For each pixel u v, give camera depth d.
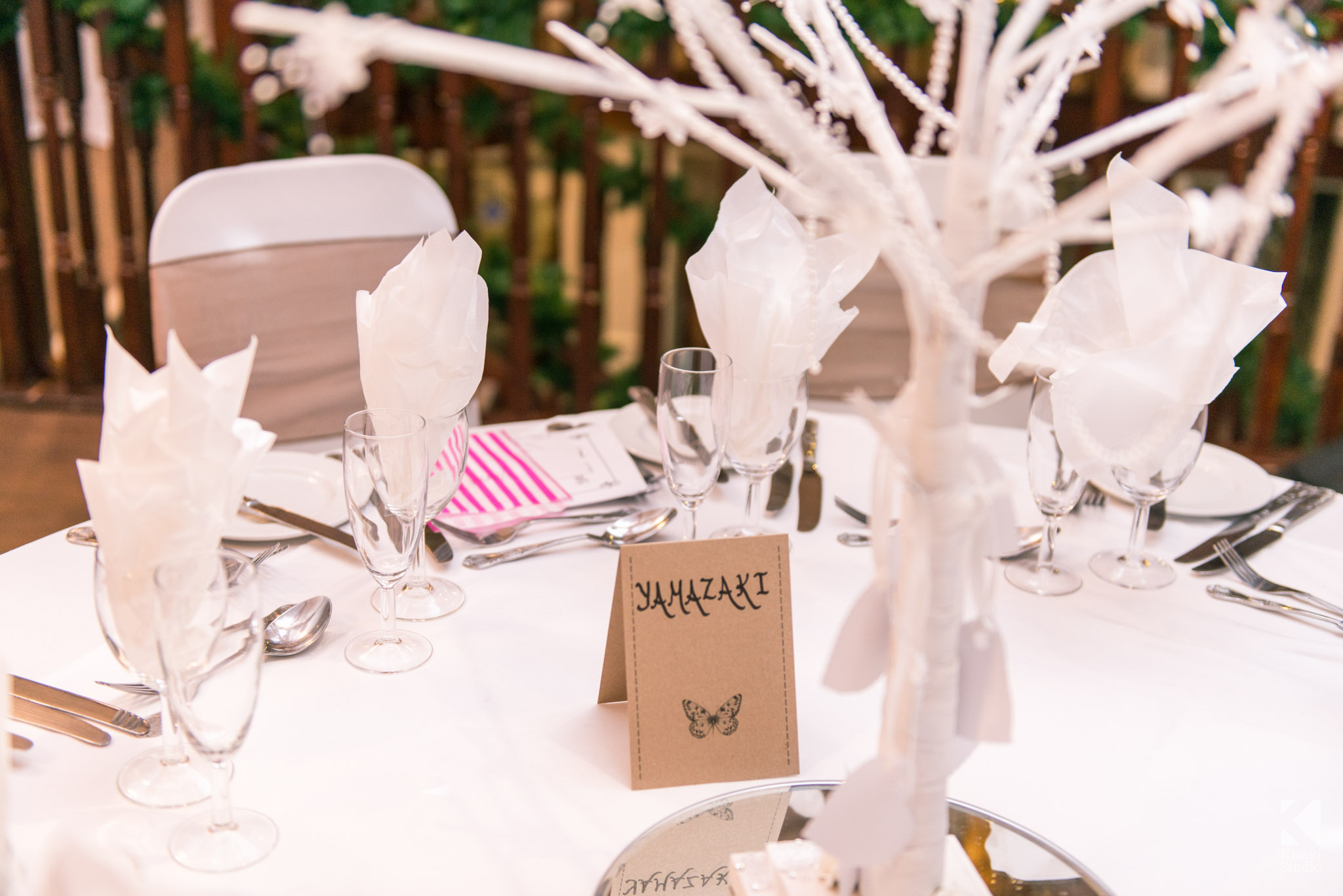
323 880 0.81
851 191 0.57
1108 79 2.82
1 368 3.28
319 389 1.93
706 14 0.53
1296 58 0.54
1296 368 3.61
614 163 3.68
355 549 1.26
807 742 1.00
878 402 2.06
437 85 3.30
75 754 0.93
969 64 0.60
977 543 0.66
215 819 0.84
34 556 1.24
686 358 1.18
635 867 0.83
